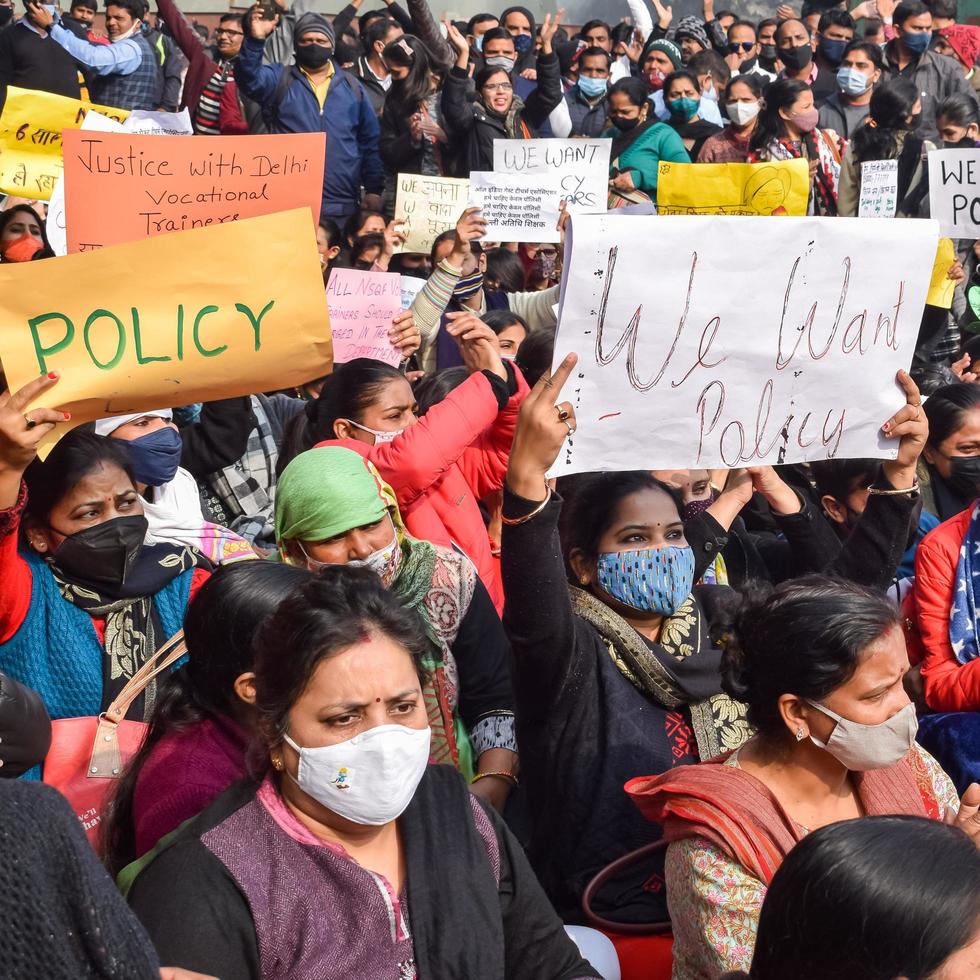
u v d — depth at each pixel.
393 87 10.42
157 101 11.40
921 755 2.65
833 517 4.40
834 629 2.31
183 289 3.10
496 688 3.37
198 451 4.80
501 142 7.28
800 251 3.06
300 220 3.16
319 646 1.97
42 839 1.33
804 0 14.27
